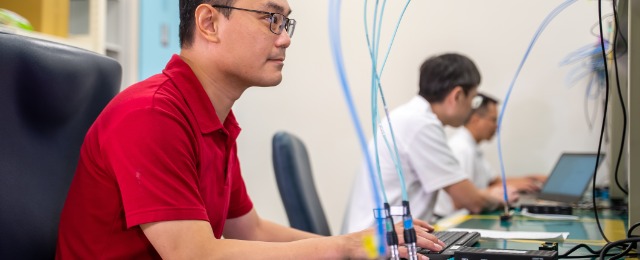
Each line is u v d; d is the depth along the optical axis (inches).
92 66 47.9
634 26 49.7
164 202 40.6
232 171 55.0
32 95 43.1
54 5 103.3
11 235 41.2
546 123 140.8
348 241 41.9
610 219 81.3
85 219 44.1
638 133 50.0
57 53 45.1
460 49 142.8
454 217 90.3
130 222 40.6
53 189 44.8
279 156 74.3
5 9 101.6
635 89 49.9
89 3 116.4
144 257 44.5
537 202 109.0
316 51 147.2
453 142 131.3
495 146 144.5
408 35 142.6
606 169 130.3
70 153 46.5
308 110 148.2
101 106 49.3
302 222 73.2
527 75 141.0
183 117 44.6
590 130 137.6
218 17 47.1
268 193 150.4
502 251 43.1
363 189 94.0
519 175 143.0
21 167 42.3
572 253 51.3
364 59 143.3
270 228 62.2
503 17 141.3
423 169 92.4
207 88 48.2
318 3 146.7
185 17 48.6
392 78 143.6
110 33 126.0
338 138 146.6
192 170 43.7
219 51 47.3
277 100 149.6
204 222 42.1
